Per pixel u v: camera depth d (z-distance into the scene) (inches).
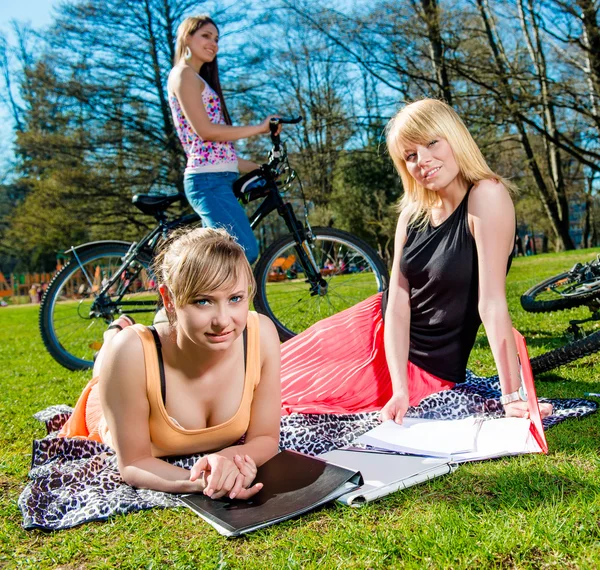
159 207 162.6
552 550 51.1
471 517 58.1
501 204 85.7
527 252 1357.0
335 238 166.9
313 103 888.3
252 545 56.6
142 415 70.1
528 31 692.1
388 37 561.9
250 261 144.3
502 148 806.5
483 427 80.3
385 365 98.5
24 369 174.7
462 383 100.0
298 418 90.2
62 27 797.9
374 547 53.7
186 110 136.0
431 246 91.3
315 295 164.1
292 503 62.0
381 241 1025.5
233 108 821.9
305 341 103.3
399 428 84.7
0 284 1389.0
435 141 85.7
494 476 68.6
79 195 842.8
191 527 61.7
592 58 580.4
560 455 73.0
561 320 163.0
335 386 95.9
